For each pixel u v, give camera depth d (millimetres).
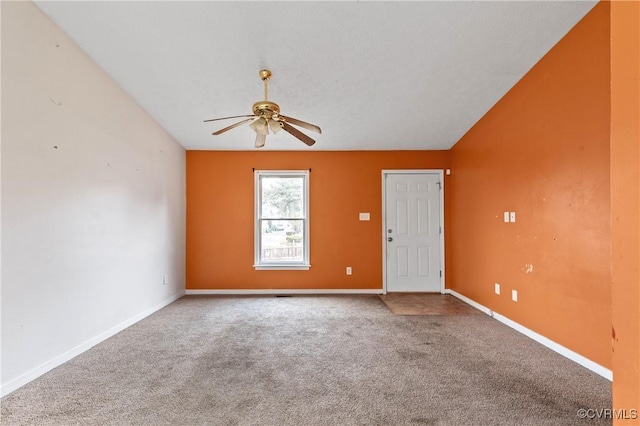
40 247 2352
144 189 3797
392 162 5059
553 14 2381
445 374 2324
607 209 2252
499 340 2977
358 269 5012
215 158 5020
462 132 4426
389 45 2709
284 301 4496
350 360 2566
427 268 5023
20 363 2176
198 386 2172
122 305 3344
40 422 1787
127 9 2344
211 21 2457
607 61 2242
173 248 4555
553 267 2746
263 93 3441
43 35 2383
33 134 2307
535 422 1778
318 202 5039
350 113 3877
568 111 2574
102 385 2184
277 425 1768
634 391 637
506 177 3438
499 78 3182
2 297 2072
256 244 4996
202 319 3662
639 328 633
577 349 2496
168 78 3188
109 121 3152
